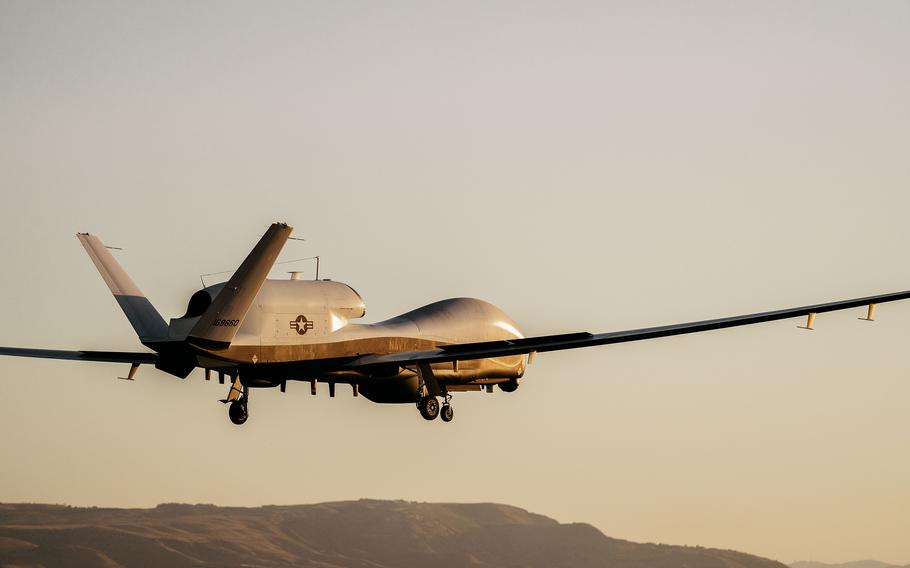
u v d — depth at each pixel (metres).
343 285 107.50
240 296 92.19
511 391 130.12
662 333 100.94
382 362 105.88
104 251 102.88
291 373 106.00
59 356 106.56
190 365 99.75
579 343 101.00
